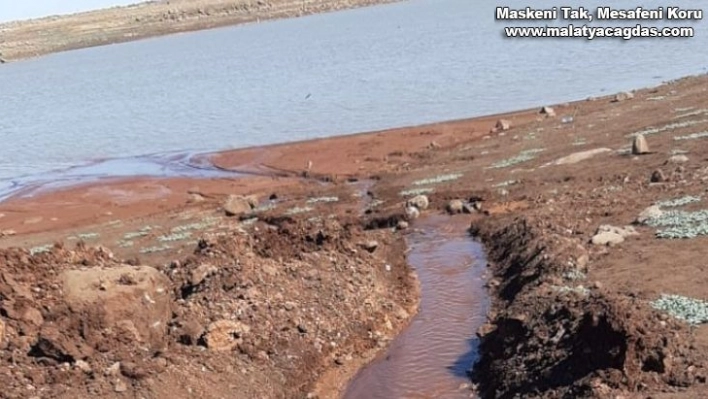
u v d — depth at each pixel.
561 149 28.89
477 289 17.45
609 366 11.01
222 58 110.94
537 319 13.34
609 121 32.66
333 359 14.81
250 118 54.31
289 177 35.06
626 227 17.44
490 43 82.19
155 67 112.06
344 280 17.16
